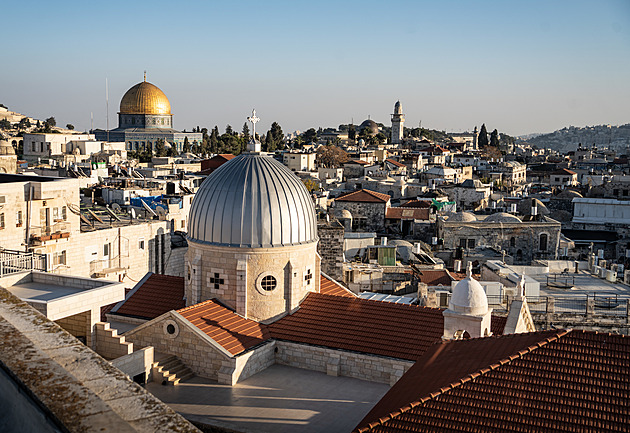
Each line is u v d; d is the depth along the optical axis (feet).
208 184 151.02
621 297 200.75
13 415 20.06
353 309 148.46
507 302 175.42
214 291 147.64
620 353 82.28
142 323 154.40
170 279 169.37
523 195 494.59
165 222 284.61
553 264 250.78
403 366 130.93
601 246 392.06
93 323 132.67
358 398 126.00
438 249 320.29
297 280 150.00
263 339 142.10
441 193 479.82
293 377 136.15
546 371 80.59
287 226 147.13
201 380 133.18
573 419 72.13
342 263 229.25
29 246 213.66
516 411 74.38
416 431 73.31
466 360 90.94
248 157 154.51
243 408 120.26
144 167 577.84
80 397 18.80
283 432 110.63
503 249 324.80
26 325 24.80
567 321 176.35
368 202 403.13
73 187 233.35
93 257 242.99
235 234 144.05
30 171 386.52
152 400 19.33
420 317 143.23
